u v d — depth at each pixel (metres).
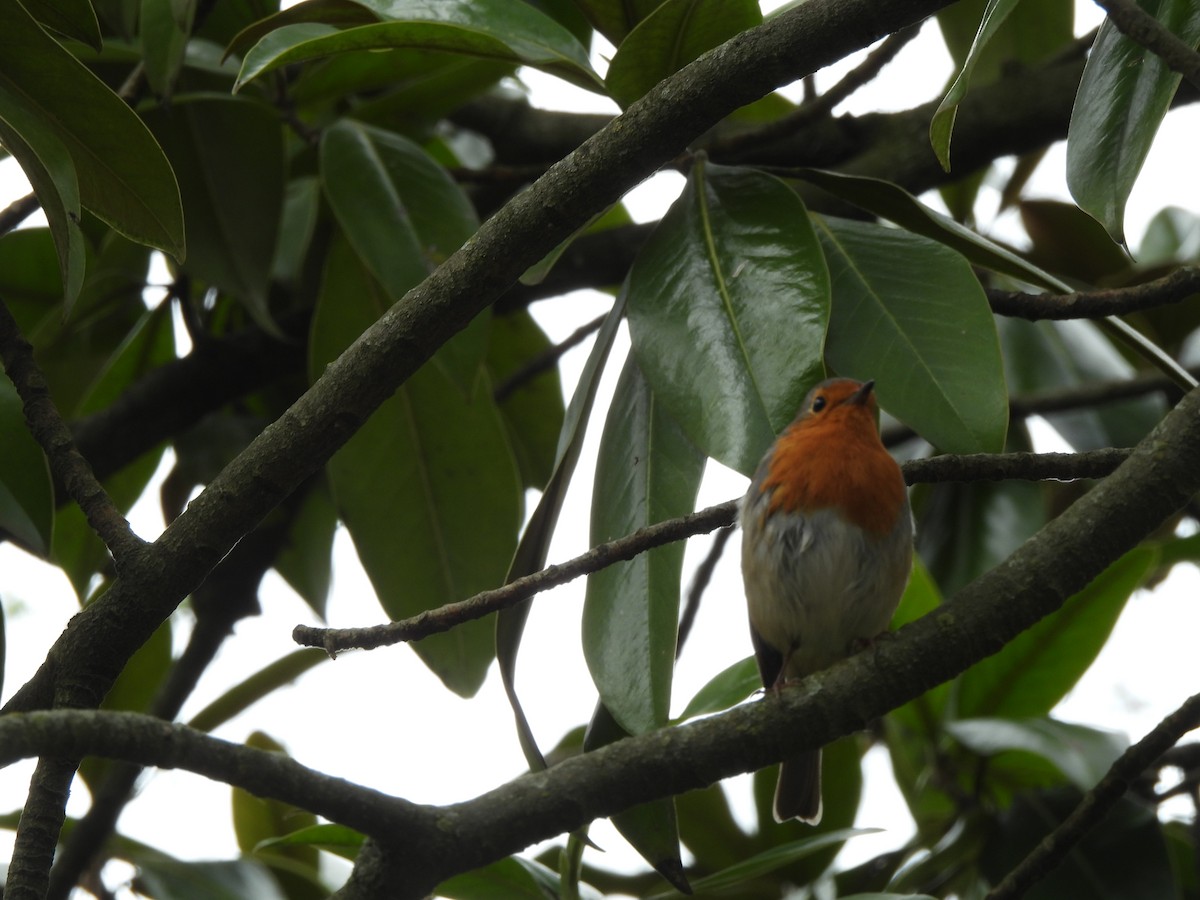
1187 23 5.13
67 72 5.05
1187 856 8.38
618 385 6.18
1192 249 11.47
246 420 10.19
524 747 5.57
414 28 5.79
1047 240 10.79
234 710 9.55
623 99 5.83
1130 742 7.69
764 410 5.21
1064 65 9.23
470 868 5.06
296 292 10.06
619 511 5.86
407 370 5.16
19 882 4.67
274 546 10.16
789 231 5.62
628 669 5.51
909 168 9.28
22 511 6.23
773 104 10.61
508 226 5.00
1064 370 9.78
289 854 9.73
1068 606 8.30
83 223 9.67
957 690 8.57
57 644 5.21
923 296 5.86
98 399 10.70
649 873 9.11
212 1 7.68
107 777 9.45
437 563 8.70
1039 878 6.02
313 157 10.33
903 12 4.55
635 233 9.95
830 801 9.25
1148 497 5.02
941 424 5.51
